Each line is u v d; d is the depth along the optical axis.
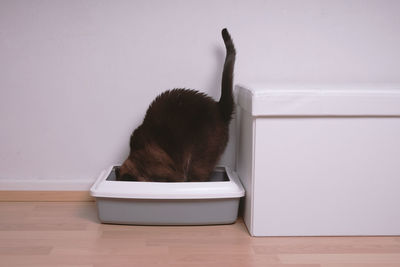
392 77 1.70
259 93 1.24
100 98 1.67
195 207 1.39
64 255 1.20
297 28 1.66
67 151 1.70
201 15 1.64
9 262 1.15
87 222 1.46
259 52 1.67
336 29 1.67
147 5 1.62
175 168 1.46
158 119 1.48
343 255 1.20
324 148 1.28
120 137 1.70
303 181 1.29
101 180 1.50
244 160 1.48
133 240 1.30
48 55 1.64
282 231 1.32
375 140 1.27
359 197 1.30
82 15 1.62
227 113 1.53
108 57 1.65
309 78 1.69
